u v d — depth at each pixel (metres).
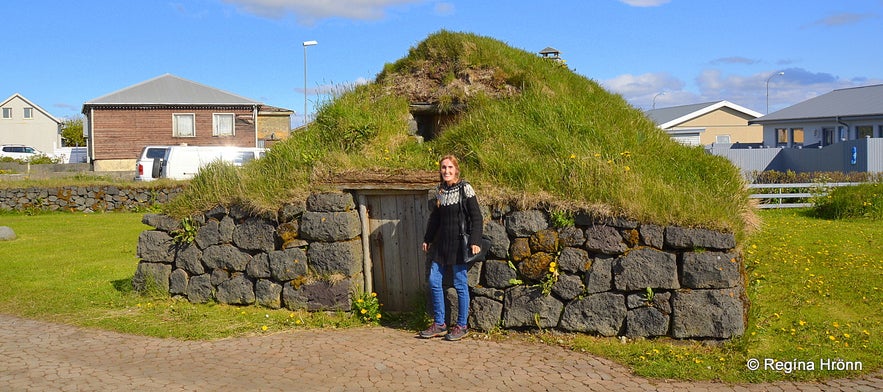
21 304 8.61
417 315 7.48
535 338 6.84
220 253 8.28
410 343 6.78
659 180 7.46
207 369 6.03
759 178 22.50
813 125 37.12
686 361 6.07
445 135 8.88
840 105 36.53
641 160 8.08
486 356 6.35
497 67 10.17
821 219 16.67
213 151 25.97
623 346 6.49
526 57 10.83
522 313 6.98
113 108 35.94
